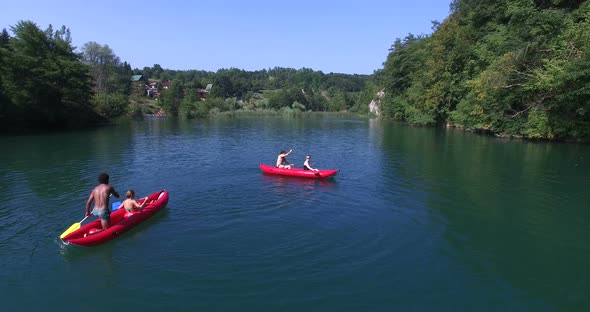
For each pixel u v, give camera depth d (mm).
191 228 9727
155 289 6906
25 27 38656
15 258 8109
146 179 15164
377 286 7008
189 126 46094
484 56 33812
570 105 24922
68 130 38000
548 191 13430
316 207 11484
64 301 6594
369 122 56281
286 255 8219
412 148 24797
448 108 42188
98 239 8664
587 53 22859
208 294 6723
